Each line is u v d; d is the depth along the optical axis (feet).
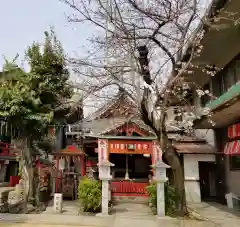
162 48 35.14
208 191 55.26
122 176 63.67
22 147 43.39
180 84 48.62
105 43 34.53
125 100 38.70
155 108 33.99
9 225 30.76
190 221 32.42
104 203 37.09
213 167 55.47
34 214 36.88
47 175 52.75
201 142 55.31
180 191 34.55
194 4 32.50
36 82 43.06
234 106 31.83
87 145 61.21
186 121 46.68
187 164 52.01
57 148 66.80
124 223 32.19
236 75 41.70
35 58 43.32
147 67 33.91
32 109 41.47
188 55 38.24
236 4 29.96
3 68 42.98
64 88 44.57
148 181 55.88
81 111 58.54
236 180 43.62
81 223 32.19
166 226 30.53
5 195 43.55
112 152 50.62
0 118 41.11
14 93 39.55
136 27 34.58
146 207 43.83
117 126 53.67
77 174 53.88
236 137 39.29
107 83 34.83
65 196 51.37
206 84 52.85
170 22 34.32
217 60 43.93
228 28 34.35
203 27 33.42
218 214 36.91
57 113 47.98
